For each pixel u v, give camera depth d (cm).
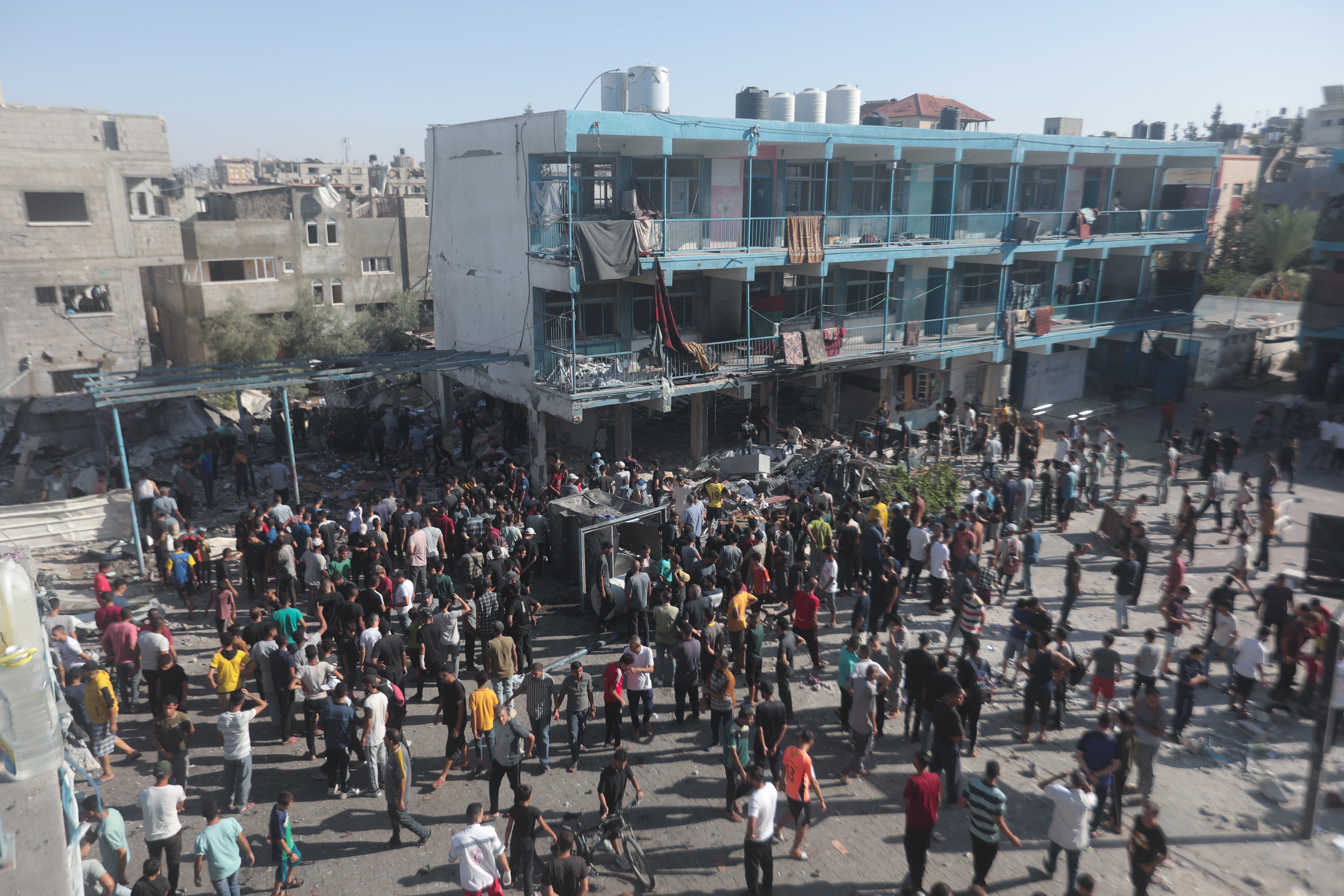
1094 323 3309
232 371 2136
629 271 2103
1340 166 3269
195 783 1086
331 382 2856
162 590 1683
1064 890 912
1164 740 1210
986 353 3061
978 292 3192
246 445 2378
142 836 977
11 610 773
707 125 2164
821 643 1505
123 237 3125
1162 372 3453
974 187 3062
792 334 2466
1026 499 1962
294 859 895
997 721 1256
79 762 1085
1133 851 856
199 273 3562
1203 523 2184
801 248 2427
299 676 1164
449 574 1680
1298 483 2519
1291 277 4581
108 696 1072
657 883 925
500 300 2383
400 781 951
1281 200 5016
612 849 982
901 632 1232
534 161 2142
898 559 1730
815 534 1608
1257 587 1773
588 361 2189
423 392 3175
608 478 2033
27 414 2473
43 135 2906
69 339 3052
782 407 3025
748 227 2331
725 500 2039
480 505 1870
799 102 2741
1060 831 885
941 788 1050
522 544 1636
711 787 1105
